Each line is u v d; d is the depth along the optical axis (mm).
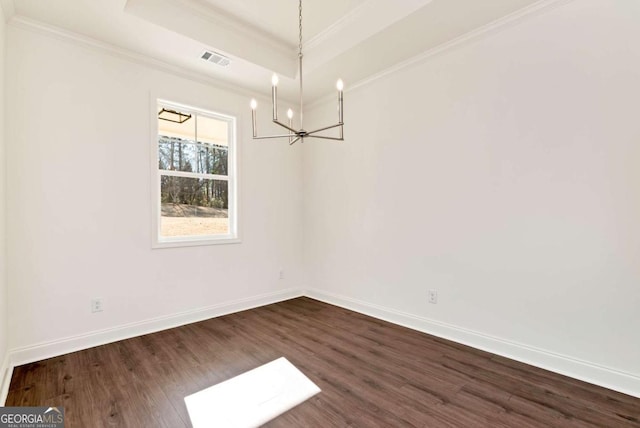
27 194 2393
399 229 3230
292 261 4293
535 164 2318
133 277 2920
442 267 2883
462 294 2746
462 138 2725
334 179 3936
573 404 1867
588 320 2109
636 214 1934
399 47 2832
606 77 2025
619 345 1997
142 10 2398
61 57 2545
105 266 2762
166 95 3123
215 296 3502
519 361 2400
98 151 2725
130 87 2902
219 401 1908
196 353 2562
